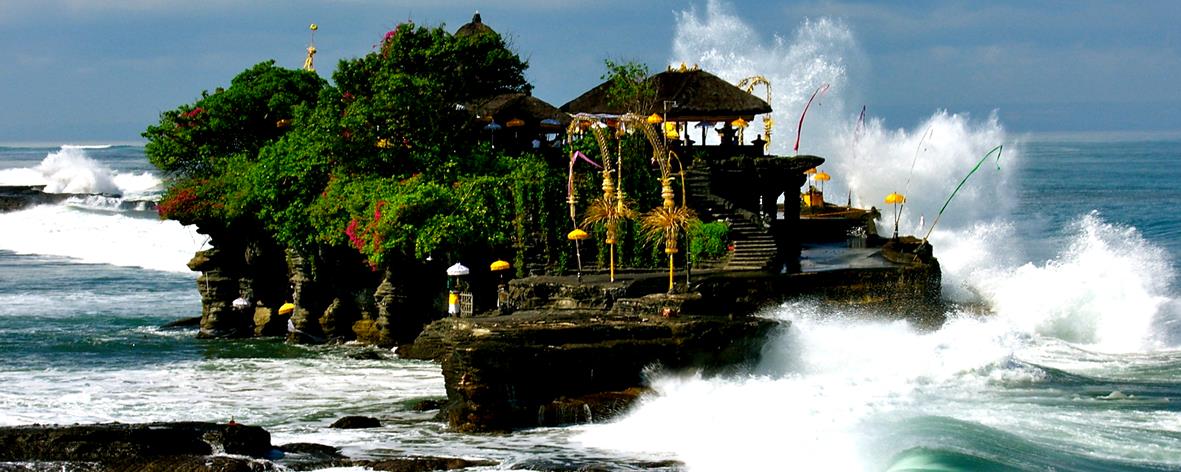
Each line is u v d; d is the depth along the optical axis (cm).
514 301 5534
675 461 3838
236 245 6669
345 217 6128
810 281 5644
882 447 3919
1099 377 5184
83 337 6375
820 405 4475
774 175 6781
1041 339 6072
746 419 4288
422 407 4666
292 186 6444
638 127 5950
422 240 5834
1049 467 3697
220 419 4584
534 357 4412
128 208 12181
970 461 3659
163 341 6312
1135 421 4281
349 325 6341
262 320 6538
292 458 3847
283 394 5031
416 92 6619
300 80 7775
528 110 7138
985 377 4978
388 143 6588
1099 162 16625
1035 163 16425
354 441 4159
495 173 6519
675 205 5978
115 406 4828
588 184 6041
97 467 3662
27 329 6594
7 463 3694
